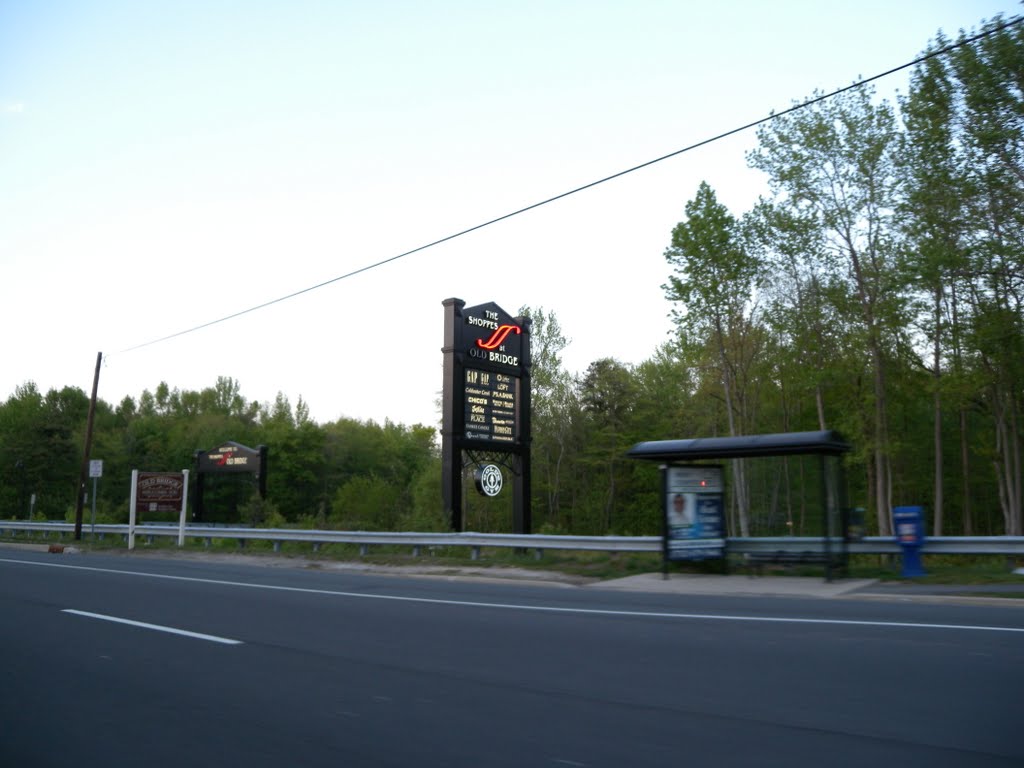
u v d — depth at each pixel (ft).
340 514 186.60
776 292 111.86
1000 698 21.58
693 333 114.52
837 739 18.52
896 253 98.94
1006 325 94.07
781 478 71.00
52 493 220.23
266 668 27.27
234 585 54.24
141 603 44.32
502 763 17.40
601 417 191.01
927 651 27.68
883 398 108.37
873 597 44.29
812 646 29.17
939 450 114.73
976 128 88.22
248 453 132.36
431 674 26.17
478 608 41.83
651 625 35.12
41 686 24.95
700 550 56.65
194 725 20.63
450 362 87.40
